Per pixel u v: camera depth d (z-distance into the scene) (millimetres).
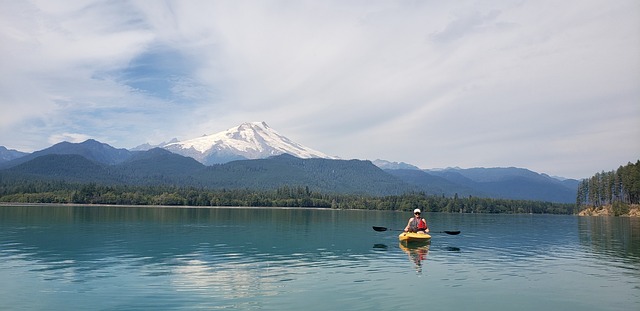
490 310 23484
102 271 33562
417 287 28641
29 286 28203
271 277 31641
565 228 96125
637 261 41125
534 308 24031
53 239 56125
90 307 23406
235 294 26312
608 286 29531
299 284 29281
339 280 30719
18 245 49625
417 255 44031
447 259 41406
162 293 26453
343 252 45938
